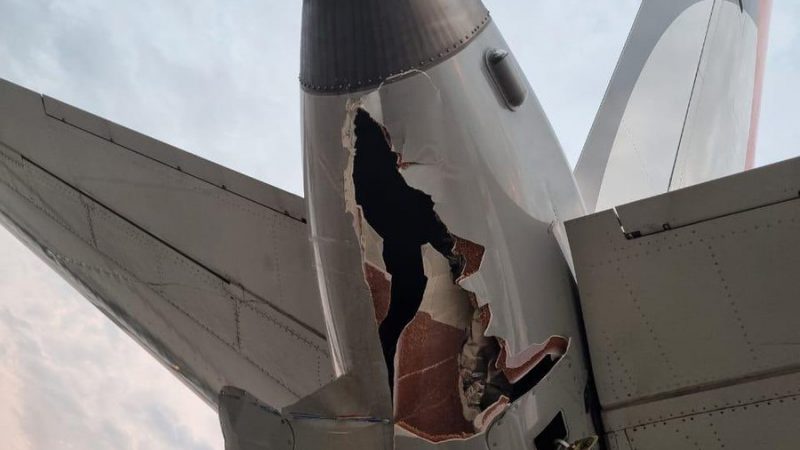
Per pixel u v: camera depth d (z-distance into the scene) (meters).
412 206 3.39
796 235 3.38
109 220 5.36
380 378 3.48
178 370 5.29
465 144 3.29
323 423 3.42
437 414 3.43
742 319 3.40
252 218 4.96
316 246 3.55
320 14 3.27
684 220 3.53
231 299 4.94
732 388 3.38
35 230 5.70
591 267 3.59
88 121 5.53
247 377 4.85
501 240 3.37
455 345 3.46
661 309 3.50
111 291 5.43
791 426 3.29
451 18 3.31
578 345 3.55
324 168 3.39
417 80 3.24
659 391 3.46
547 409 3.40
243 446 3.37
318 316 4.63
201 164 5.18
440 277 3.42
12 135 5.72
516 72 3.46
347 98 3.27
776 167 3.44
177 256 5.14
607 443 3.53
